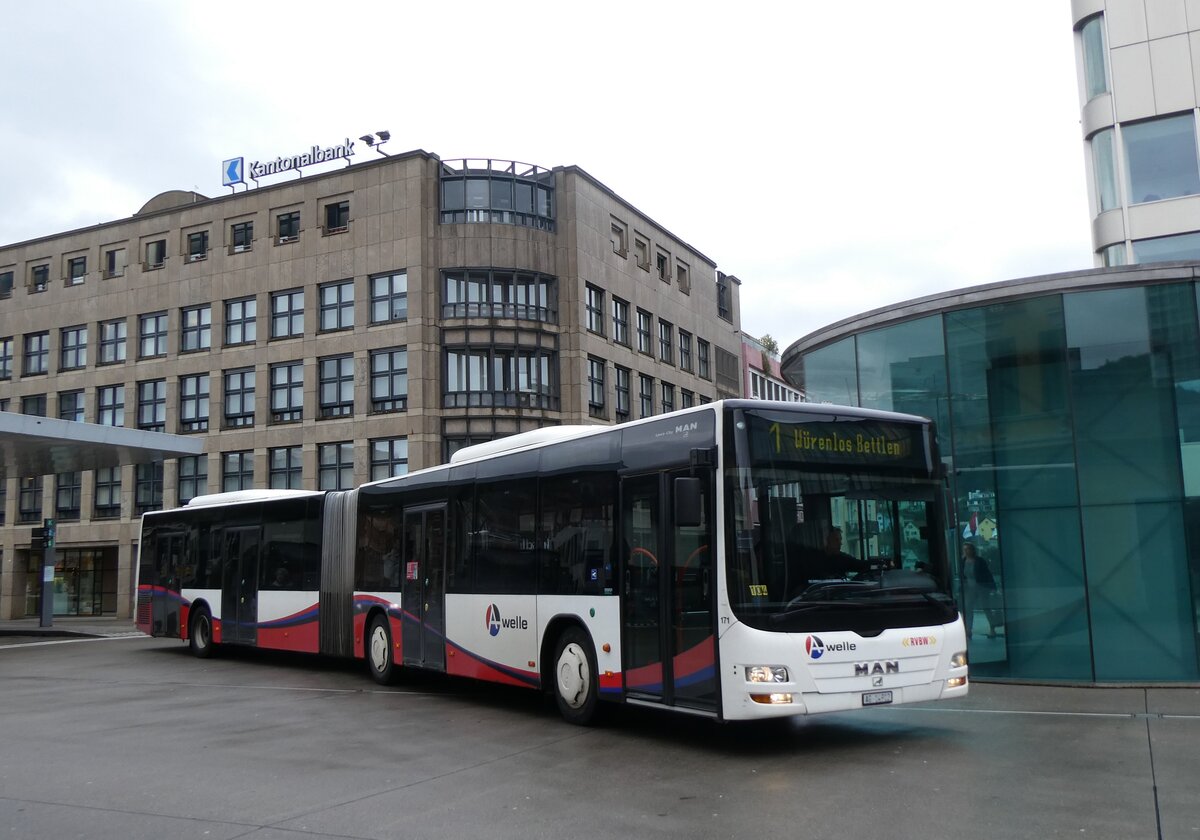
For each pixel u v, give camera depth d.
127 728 11.59
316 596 17.81
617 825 6.79
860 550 9.48
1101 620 13.33
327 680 16.41
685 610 9.53
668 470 9.99
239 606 20.11
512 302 39.44
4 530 48.16
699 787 7.87
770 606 8.88
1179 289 13.34
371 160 40.19
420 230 38.94
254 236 42.50
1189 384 13.16
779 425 9.43
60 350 47.31
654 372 47.34
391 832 6.75
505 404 38.62
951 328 14.70
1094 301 13.74
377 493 16.30
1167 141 30.31
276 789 8.12
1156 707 11.25
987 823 6.59
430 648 14.28
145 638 29.64
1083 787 7.52
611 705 11.35
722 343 56.03
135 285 45.38
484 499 13.31
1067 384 13.78
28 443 28.36
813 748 9.37
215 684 16.14
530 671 11.97
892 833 6.42
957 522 14.39
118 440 29.16
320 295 40.91
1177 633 12.98
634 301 45.72
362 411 39.12
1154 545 13.18
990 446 14.26
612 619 10.60
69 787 8.43
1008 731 9.99
